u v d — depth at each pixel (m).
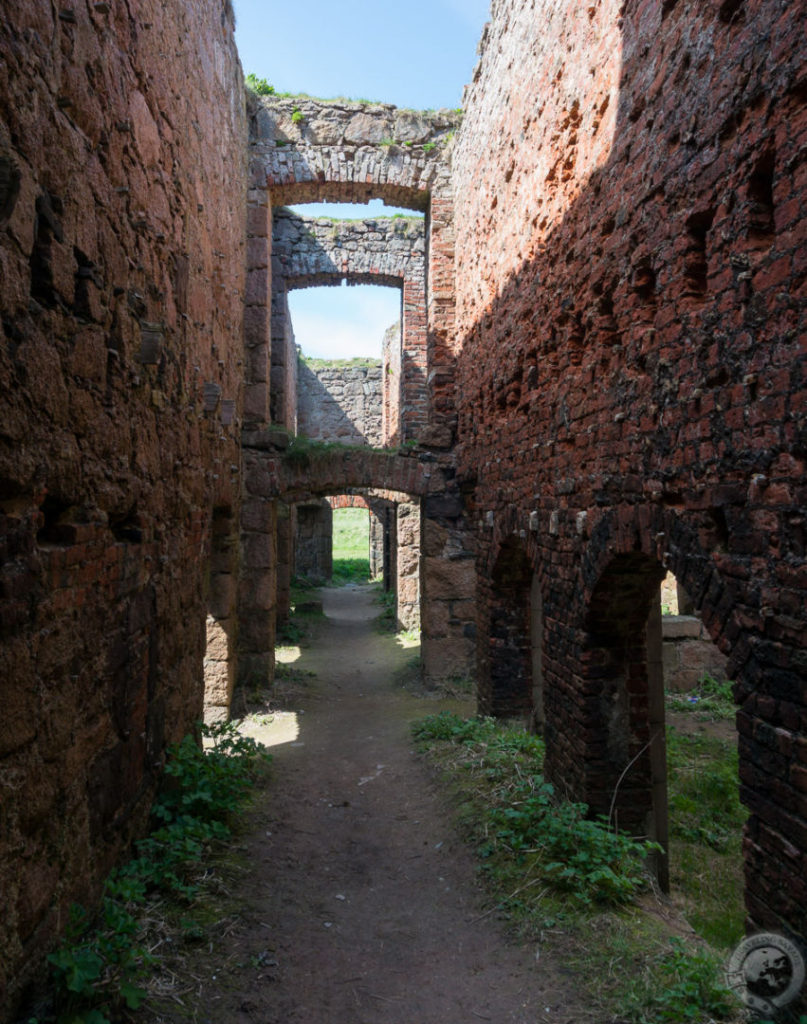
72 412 2.79
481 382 7.61
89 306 2.97
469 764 5.91
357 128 9.87
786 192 2.32
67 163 2.71
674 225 3.11
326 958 3.31
